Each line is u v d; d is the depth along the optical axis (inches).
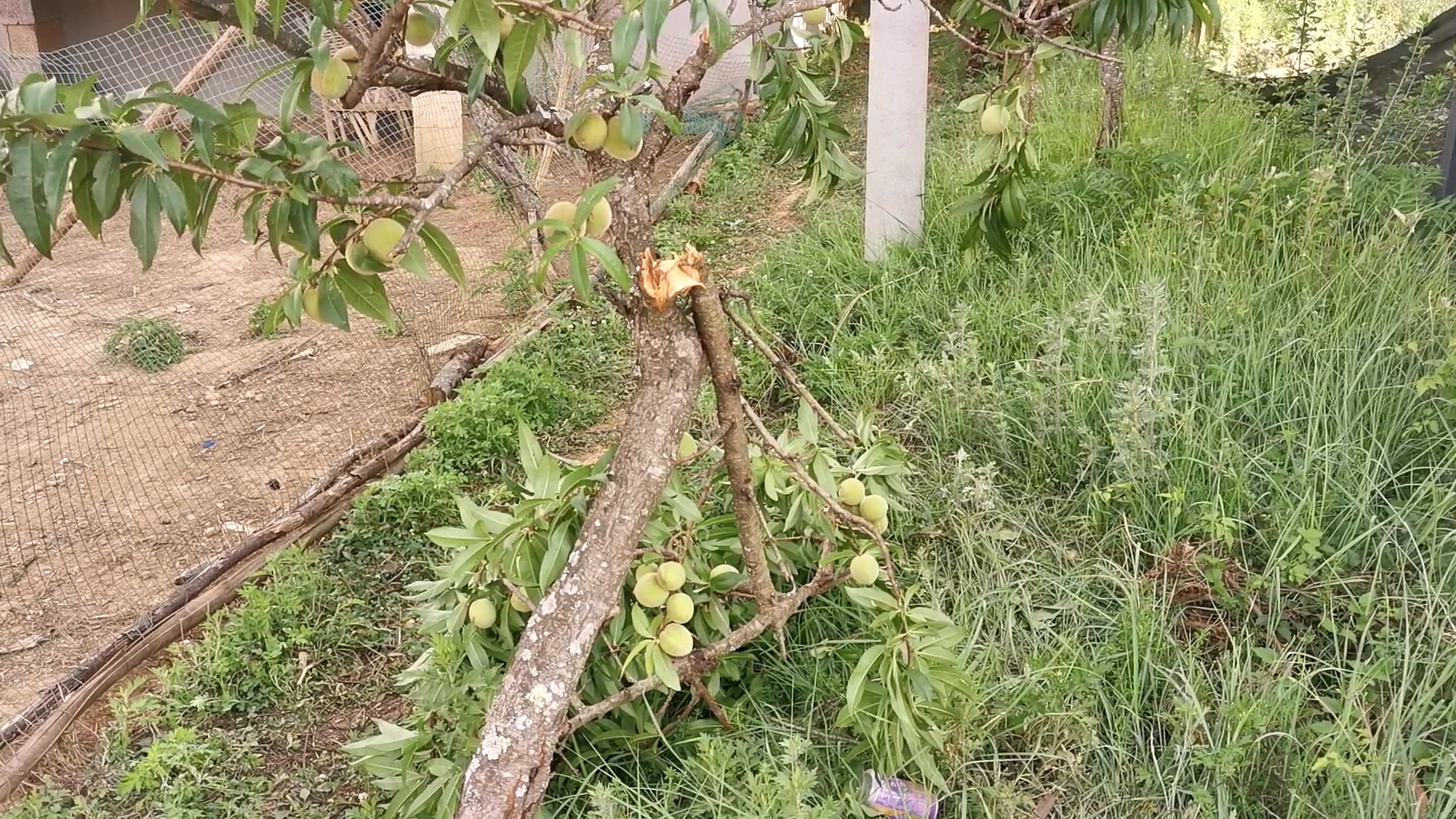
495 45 61.2
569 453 167.5
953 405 143.4
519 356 188.4
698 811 93.5
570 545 93.9
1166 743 98.9
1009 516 123.5
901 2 183.9
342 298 73.7
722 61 315.9
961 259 184.1
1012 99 135.1
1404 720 95.0
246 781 112.0
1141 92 239.9
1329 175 155.2
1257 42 283.9
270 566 138.6
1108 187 188.7
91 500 167.0
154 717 119.3
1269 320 144.5
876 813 92.8
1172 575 114.5
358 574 142.6
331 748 116.9
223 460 176.7
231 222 299.6
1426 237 161.3
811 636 112.1
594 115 73.4
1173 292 154.3
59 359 218.2
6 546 156.5
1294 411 130.6
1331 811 88.4
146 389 203.8
